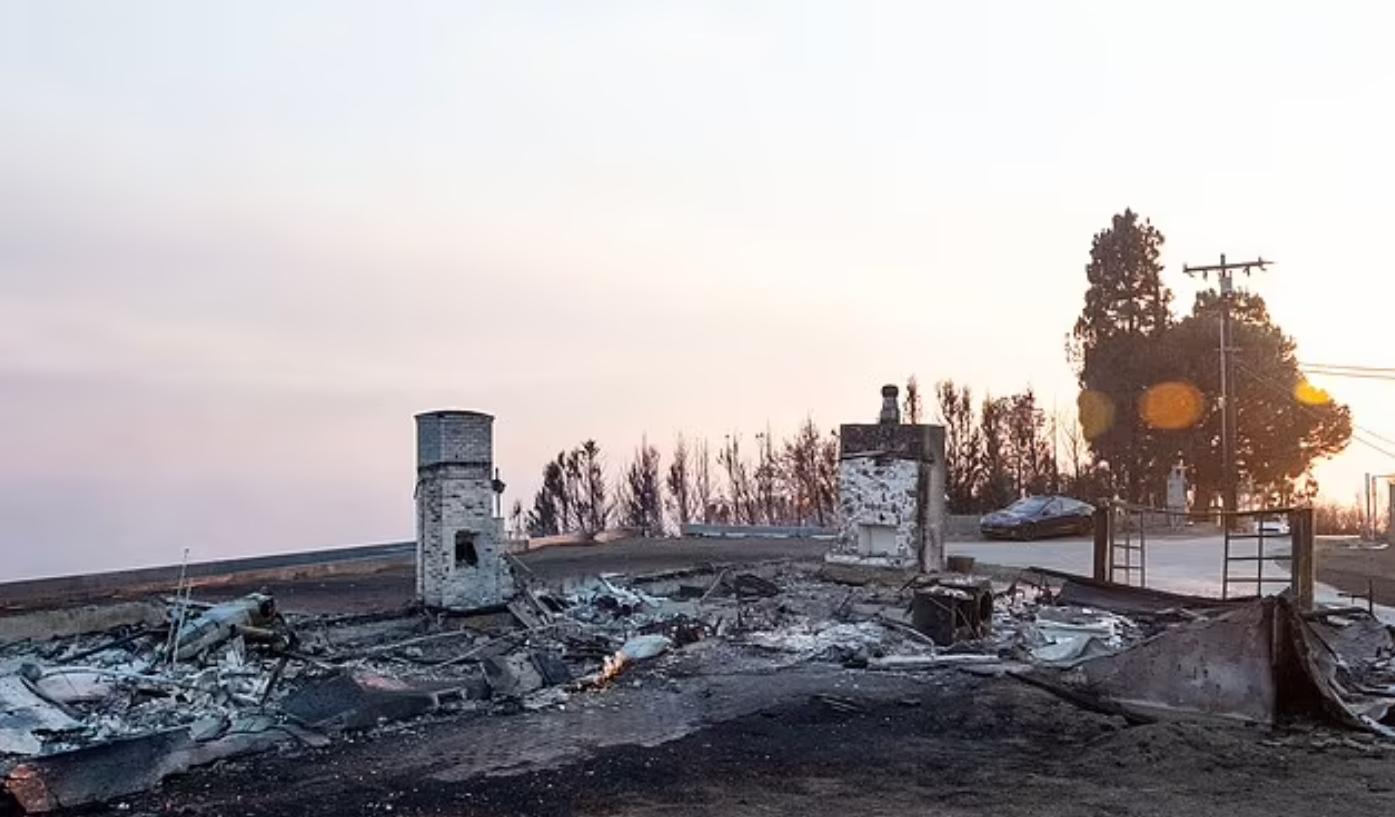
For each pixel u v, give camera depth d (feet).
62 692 36.60
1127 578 68.03
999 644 47.78
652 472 157.79
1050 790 27.12
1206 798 26.30
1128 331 167.22
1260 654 34.22
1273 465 157.28
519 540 95.61
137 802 26.91
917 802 26.16
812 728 33.83
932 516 64.08
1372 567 85.92
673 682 40.96
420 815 25.48
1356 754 30.50
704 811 25.52
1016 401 169.78
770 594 62.28
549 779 28.32
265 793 27.48
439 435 51.60
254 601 47.09
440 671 41.47
